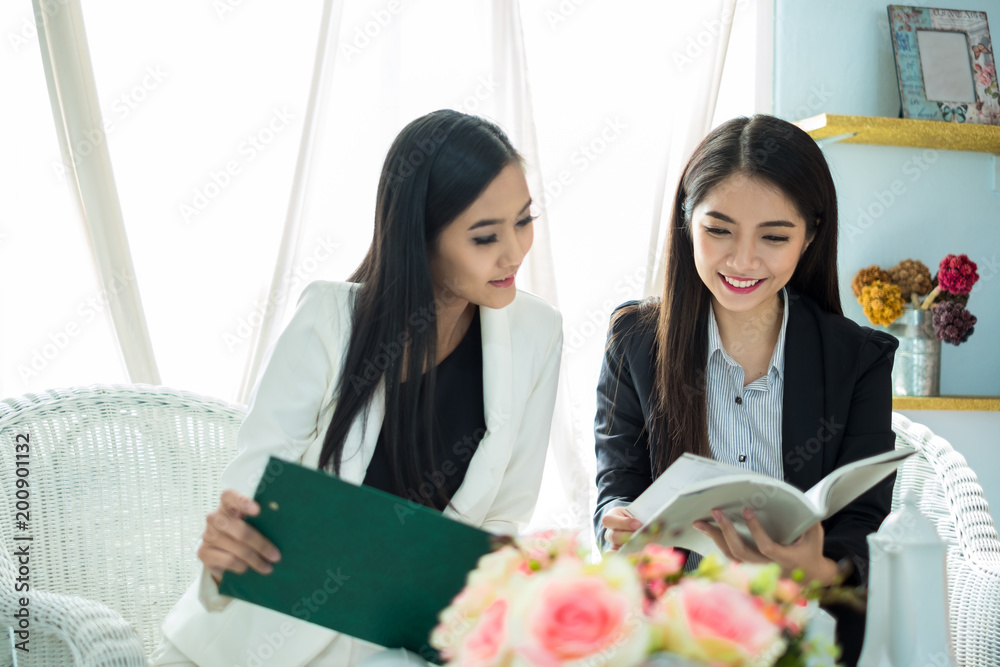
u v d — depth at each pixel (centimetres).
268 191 225
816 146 125
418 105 234
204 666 107
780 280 124
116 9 215
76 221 210
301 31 225
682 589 59
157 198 220
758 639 56
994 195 257
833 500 89
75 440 140
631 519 101
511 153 113
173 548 144
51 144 212
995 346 259
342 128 231
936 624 71
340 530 72
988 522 132
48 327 213
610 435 141
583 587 57
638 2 245
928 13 247
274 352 119
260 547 75
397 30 226
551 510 240
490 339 123
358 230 233
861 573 102
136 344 206
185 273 222
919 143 245
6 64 208
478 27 234
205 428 149
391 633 80
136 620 141
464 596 65
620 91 246
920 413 252
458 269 114
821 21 250
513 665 56
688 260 133
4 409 137
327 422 119
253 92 223
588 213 247
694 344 134
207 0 220
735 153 122
